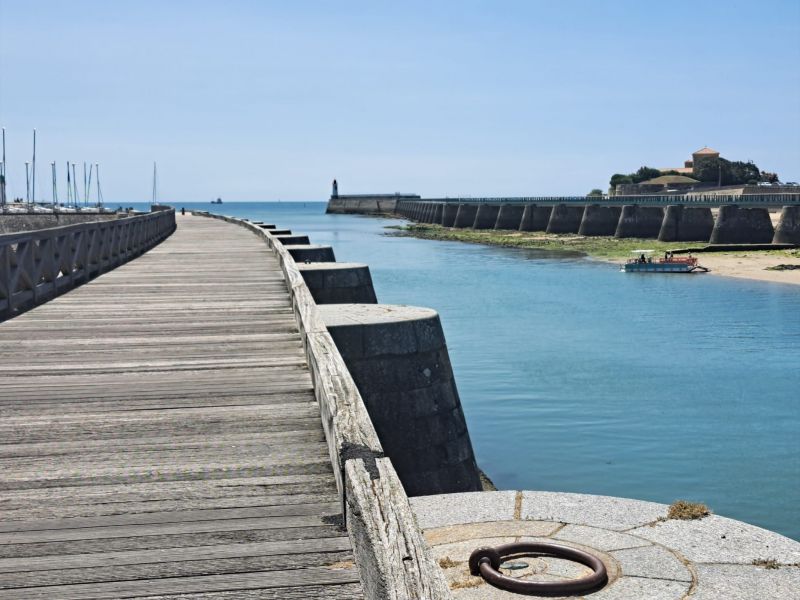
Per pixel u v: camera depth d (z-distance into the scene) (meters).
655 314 37.25
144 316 12.01
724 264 61.53
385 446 9.95
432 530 4.98
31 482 5.53
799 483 14.91
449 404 10.52
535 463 15.88
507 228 120.88
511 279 53.88
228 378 8.20
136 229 23.41
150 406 7.25
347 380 5.99
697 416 19.38
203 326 11.15
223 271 18.53
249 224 37.59
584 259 70.31
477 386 22.55
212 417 6.91
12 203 96.38
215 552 4.48
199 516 4.95
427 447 10.20
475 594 4.16
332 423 5.25
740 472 15.46
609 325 33.94
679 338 30.70
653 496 14.24
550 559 4.54
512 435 17.81
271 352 9.43
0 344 9.95
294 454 6.00
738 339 30.52
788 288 47.31
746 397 21.39
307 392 7.66
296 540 4.61
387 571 3.29
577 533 4.85
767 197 85.25
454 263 66.88
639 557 4.50
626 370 24.69
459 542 4.79
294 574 4.23
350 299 15.64
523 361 26.03
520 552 4.59
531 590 4.13
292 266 13.99
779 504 13.89
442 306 40.19
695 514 5.05
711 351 28.05
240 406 7.22
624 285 49.66
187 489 5.37
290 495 5.25
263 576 4.21
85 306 13.02
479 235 108.19
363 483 4.20
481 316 36.66
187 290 15.00
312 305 9.41
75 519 4.94
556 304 40.88
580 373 24.23
